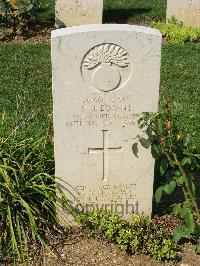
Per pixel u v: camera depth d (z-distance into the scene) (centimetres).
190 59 386
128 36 190
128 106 201
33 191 212
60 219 216
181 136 278
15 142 230
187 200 204
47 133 240
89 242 210
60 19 449
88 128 203
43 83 346
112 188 215
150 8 512
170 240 205
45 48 405
